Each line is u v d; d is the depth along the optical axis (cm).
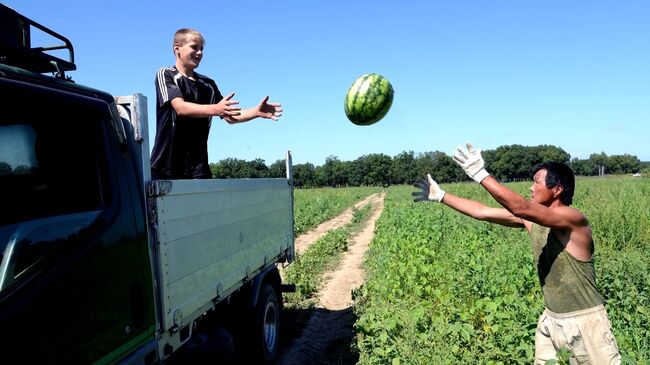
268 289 641
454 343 555
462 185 5359
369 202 4512
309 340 748
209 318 505
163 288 350
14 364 225
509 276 825
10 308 226
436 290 787
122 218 312
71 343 261
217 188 455
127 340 308
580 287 391
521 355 520
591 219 1435
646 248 1170
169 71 504
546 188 388
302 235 2042
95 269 282
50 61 335
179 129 512
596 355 391
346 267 1289
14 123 253
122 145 328
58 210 271
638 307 628
